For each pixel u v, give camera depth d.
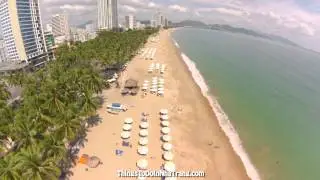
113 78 107.06
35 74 90.06
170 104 86.38
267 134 75.25
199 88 109.25
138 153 57.62
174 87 105.69
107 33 193.00
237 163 59.22
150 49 194.75
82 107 62.22
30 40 158.50
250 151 65.12
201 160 58.19
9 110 60.25
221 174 54.75
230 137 70.31
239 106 94.12
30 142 46.19
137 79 112.50
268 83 133.50
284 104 102.75
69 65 102.06
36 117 52.69
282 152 66.62
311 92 126.88
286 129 80.06
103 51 116.25
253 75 147.38
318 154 67.56
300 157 65.50
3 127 51.19
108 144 60.62
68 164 52.66
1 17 152.50
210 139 67.62
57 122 51.84
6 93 81.12
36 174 38.03
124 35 194.12
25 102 63.94
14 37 148.38
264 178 55.81
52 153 43.09
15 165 37.97
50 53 181.88
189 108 85.19
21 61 151.88
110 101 85.62
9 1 141.88
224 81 126.00
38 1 164.38
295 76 165.12
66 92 64.44
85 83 74.50
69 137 51.22
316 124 85.94
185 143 64.06
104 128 67.69
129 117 74.50
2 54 164.75
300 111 96.81
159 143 61.94
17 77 95.75
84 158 54.06
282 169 59.78
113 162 54.59
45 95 61.53
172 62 155.38
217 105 92.19
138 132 66.19
